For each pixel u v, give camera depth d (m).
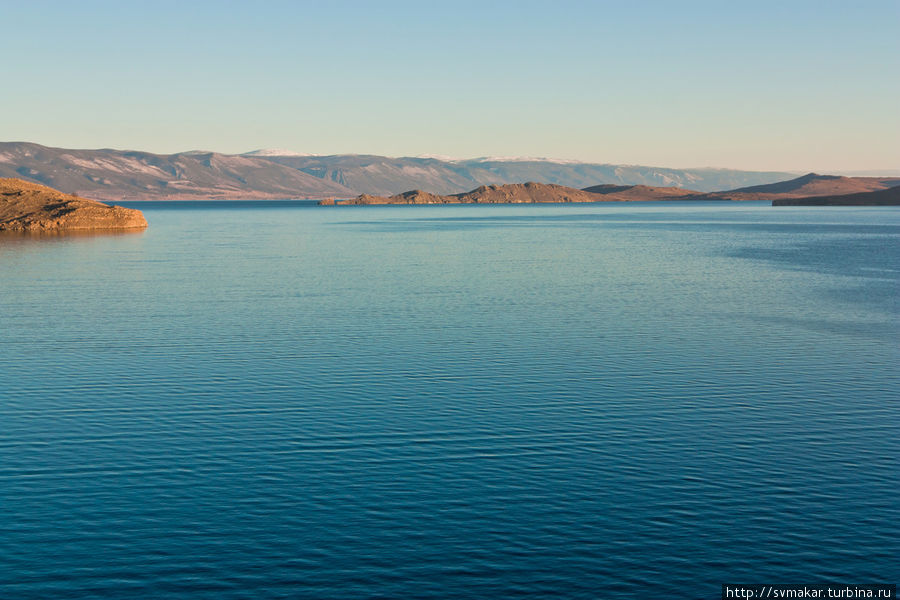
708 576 16.52
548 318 49.16
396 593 15.83
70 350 39.28
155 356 37.88
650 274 76.81
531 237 149.75
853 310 52.47
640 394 30.81
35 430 26.11
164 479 21.61
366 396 30.48
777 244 125.06
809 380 33.09
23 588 15.95
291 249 114.88
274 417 27.64
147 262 91.31
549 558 17.16
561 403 29.47
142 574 16.48
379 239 143.38
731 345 40.47
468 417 27.59
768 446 24.48
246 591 15.88
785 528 18.59
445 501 20.03
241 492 20.64
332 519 18.98
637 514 19.30
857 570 16.77
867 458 23.39
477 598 15.67
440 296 59.88
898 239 138.00
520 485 21.12
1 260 93.88
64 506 19.77
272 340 41.84
